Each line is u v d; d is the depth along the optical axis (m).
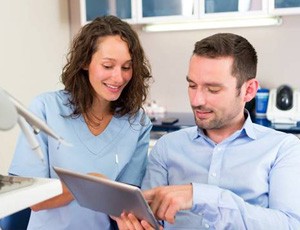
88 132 1.30
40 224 1.26
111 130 1.33
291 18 2.48
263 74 2.60
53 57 2.85
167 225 1.14
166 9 2.39
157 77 2.86
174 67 2.80
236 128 1.15
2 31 2.39
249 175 1.08
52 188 0.61
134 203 0.77
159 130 2.29
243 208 0.91
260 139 1.14
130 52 1.21
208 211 0.91
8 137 2.35
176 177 1.19
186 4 2.34
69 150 1.24
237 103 1.06
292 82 2.55
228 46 1.00
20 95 2.56
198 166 1.16
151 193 0.88
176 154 1.21
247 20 2.45
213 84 1.00
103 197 0.83
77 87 1.28
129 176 1.35
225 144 1.14
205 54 1.00
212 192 0.91
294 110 2.28
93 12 2.54
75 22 3.00
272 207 1.00
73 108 1.29
